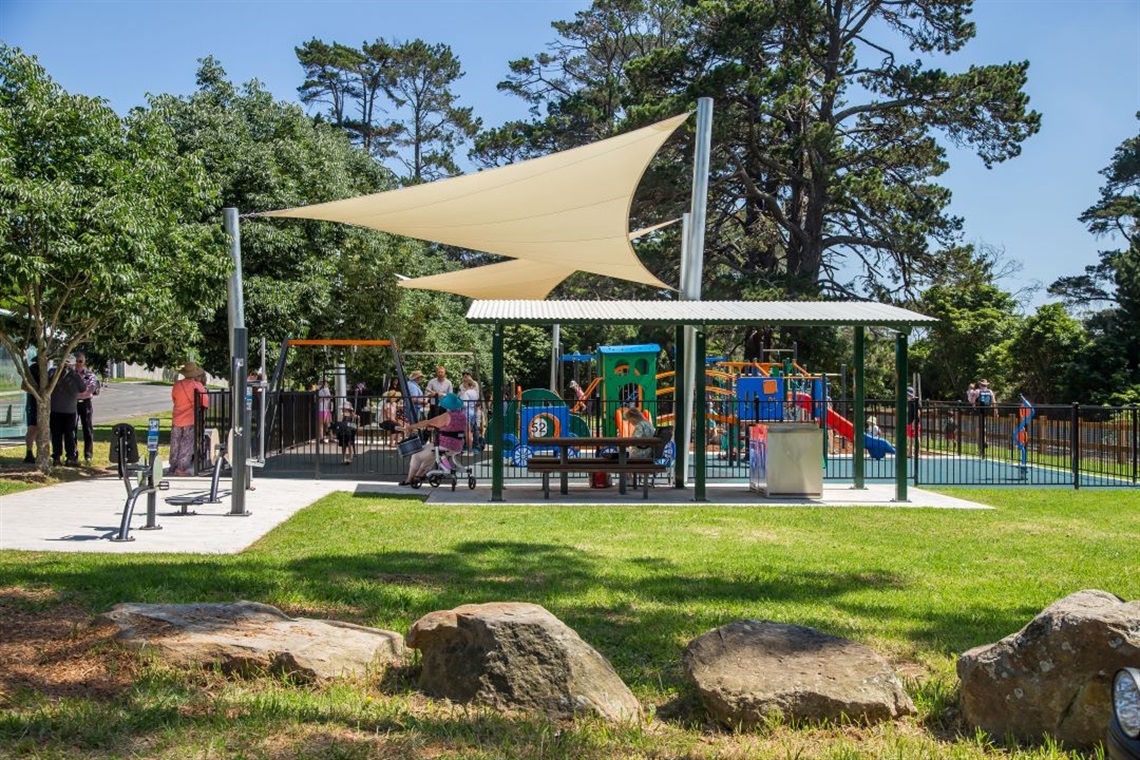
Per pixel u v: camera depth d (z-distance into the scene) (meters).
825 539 11.23
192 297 18.03
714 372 26.17
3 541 9.95
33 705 4.64
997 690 4.71
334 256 30.77
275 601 7.05
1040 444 22.12
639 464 15.51
